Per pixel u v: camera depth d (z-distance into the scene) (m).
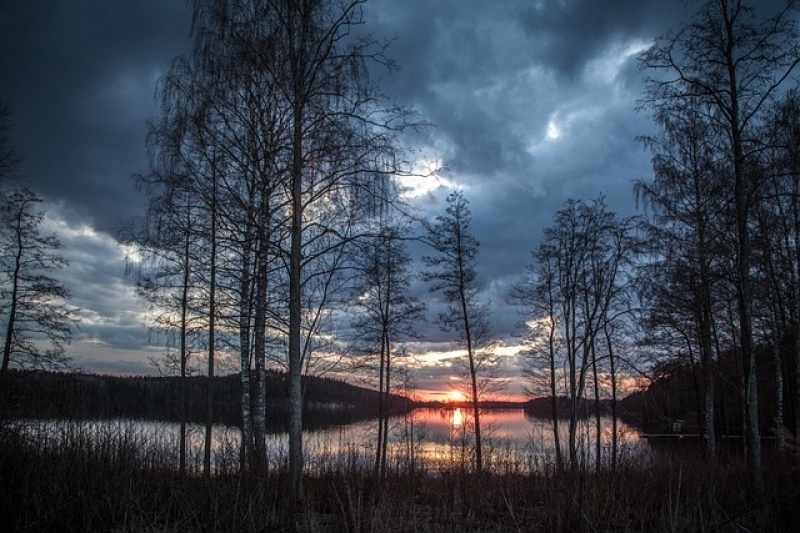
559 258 22.67
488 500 8.85
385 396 19.20
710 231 12.65
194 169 10.59
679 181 13.85
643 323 17.50
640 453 11.27
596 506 7.45
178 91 10.29
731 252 11.17
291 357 7.79
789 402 21.80
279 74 8.51
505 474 9.93
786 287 15.52
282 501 7.16
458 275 23.00
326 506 7.93
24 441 8.31
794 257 15.40
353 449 9.95
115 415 10.27
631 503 8.43
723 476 10.00
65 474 7.42
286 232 8.90
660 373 18.80
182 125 10.16
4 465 7.62
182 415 12.38
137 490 7.78
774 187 11.99
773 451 11.66
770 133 10.14
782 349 16.70
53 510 6.61
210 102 9.55
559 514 6.76
